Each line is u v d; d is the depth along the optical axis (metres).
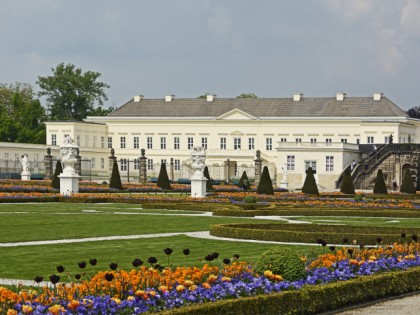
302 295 21.03
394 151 121.75
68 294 19.00
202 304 19.03
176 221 49.78
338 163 125.38
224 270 22.27
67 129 161.38
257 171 118.06
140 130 166.88
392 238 35.69
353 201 69.25
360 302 22.97
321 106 156.38
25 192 79.19
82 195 74.81
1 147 143.38
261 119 157.38
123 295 19.36
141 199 70.75
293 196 79.31
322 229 40.62
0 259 30.41
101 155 167.12
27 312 17.08
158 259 30.56
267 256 22.72
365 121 148.38
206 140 162.62
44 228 43.50
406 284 24.62
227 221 50.09
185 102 168.50
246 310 19.62
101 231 41.97
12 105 196.38
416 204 66.62
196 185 79.06
